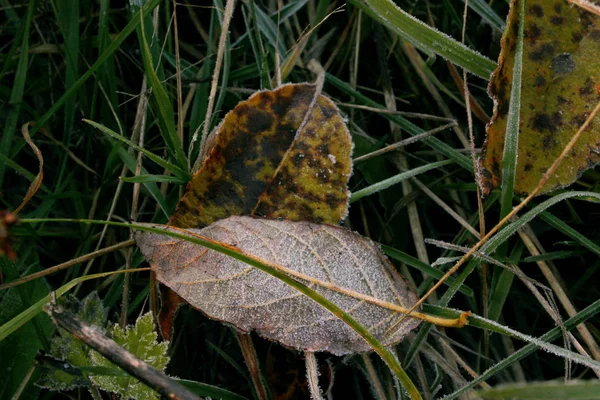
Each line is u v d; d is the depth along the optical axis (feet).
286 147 1.36
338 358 1.41
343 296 1.30
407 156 1.54
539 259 1.42
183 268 1.31
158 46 1.45
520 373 1.44
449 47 1.37
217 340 1.46
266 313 1.29
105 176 1.47
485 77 1.37
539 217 1.43
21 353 1.35
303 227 1.33
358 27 1.56
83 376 1.31
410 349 1.35
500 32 1.49
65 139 1.49
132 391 1.28
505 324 1.49
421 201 1.52
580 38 1.33
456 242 1.49
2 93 1.50
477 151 1.50
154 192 1.40
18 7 1.57
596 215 1.47
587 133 1.34
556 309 1.36
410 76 1.58
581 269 1.48
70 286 1.27
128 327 1.28
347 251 1.32
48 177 1.53
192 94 1.52
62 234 1.47
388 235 1.50
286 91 1.36
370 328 1.29
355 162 1.50
